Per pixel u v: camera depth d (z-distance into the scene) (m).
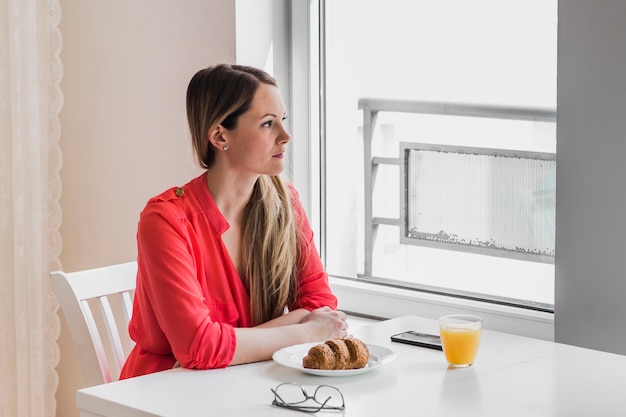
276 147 1.85
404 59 2.31
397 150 2.35
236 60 2.32
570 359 1.65
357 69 2.40
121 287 2.01
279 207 1.93
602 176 1.81
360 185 2.43
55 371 2.62
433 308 2.26
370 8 2.36
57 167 2.58
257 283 1.89
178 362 1.76
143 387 1.50
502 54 2.14
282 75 2.45
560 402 1.41
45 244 2.57
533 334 2.10
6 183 2.52
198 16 2.37
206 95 1.83
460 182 2.25
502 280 2.20
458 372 1.57
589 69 1.81
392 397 1.43
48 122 2.56
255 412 1.37
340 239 2.49
